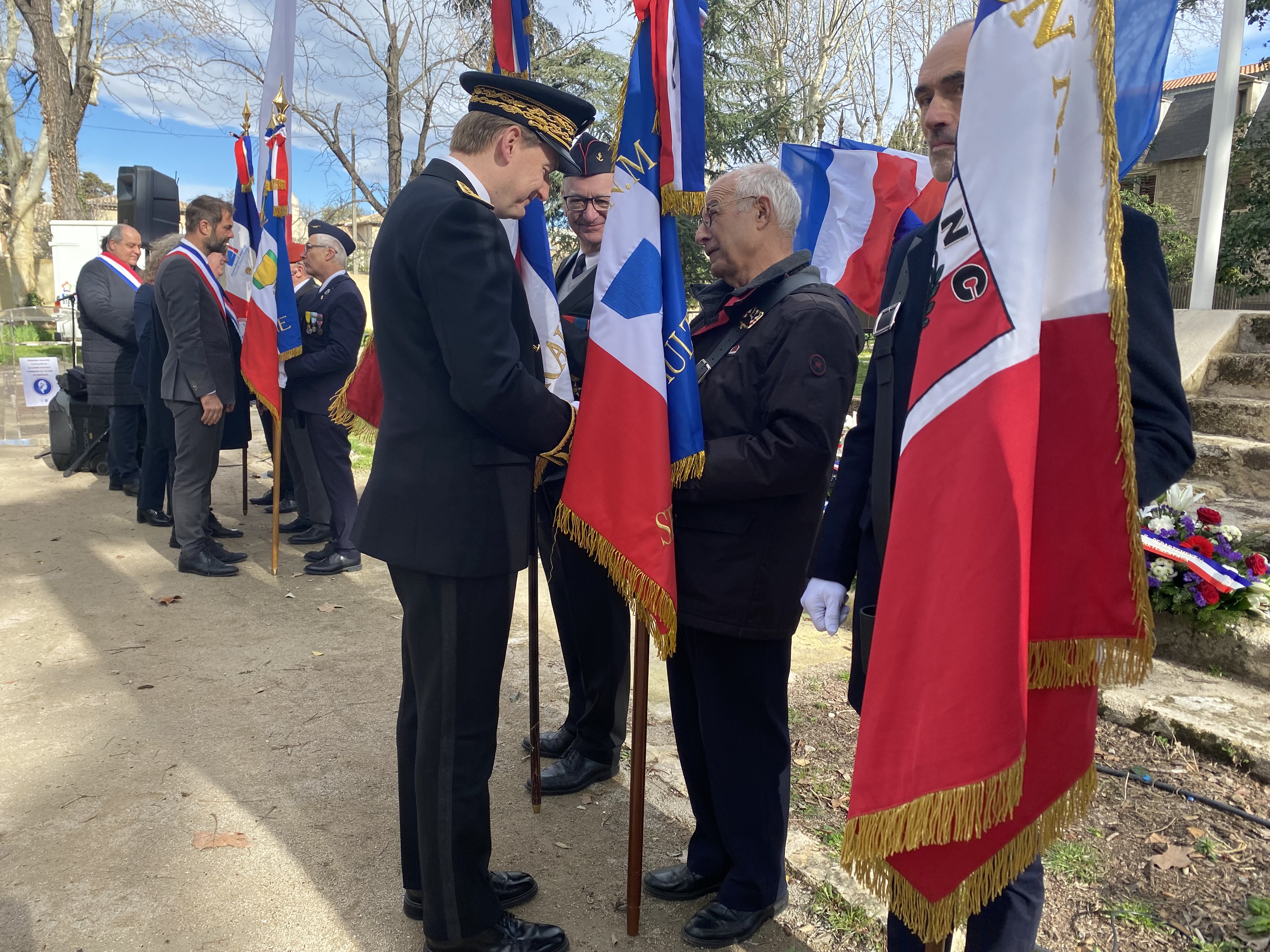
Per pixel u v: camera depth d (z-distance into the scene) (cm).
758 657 202
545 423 188
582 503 197
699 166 202
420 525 183
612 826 260
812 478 189
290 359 470
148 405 503
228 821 252
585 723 279
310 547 550
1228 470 459
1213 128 594
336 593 460
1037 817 135
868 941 204
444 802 187
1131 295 141
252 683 346
